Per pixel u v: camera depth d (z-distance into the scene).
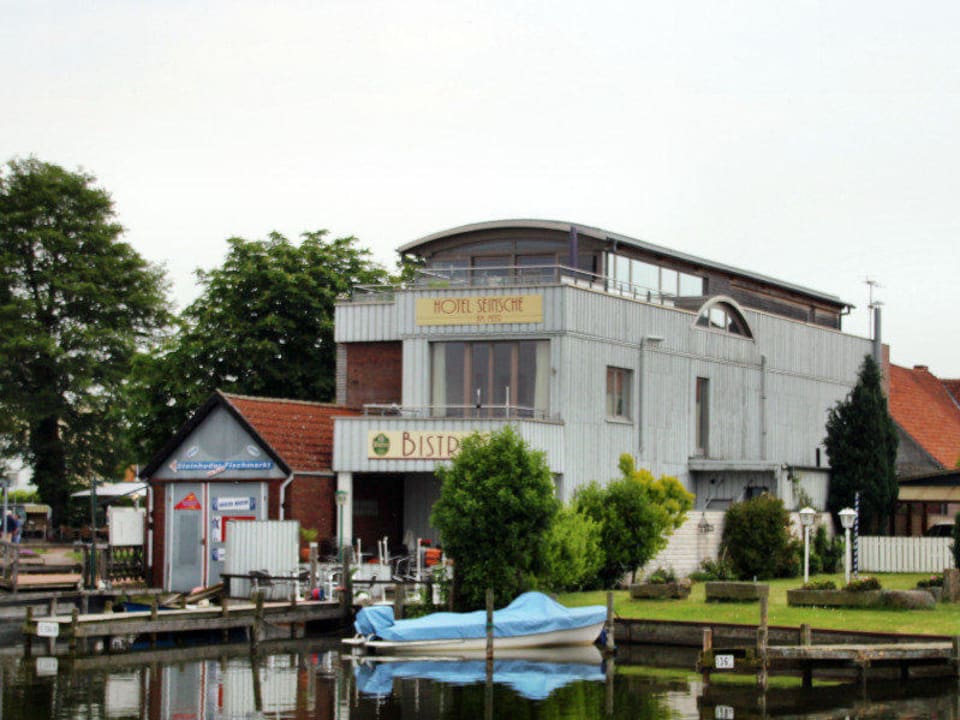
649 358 48.44
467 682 31.45
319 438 45.91
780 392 55.84
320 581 41.00
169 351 58.28
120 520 46.34
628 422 47.28
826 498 51.75
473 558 37.56
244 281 58.22
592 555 40.56
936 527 52.66
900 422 65.38
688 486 49.97
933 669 31.72
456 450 43.00
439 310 46.25
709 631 30.69
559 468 43.88
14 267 71.06
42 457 72.38
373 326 47.50
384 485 46.09
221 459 44.97
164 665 33.97
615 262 49.53
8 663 34.34
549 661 34.25
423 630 35.31
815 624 33.94
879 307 63.22
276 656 35.56
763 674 29.73
